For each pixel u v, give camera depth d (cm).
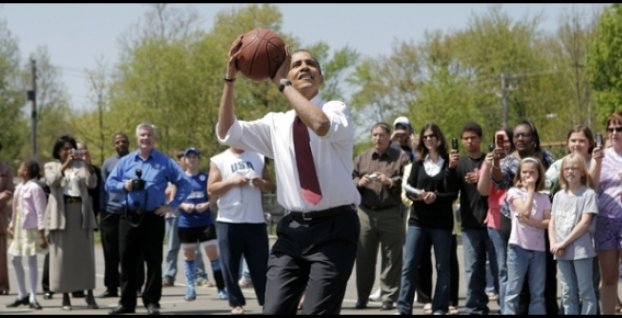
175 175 1908
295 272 993
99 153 8119
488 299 2016
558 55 8112
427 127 1820
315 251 980
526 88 8475
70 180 1991
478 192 1794
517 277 1609
